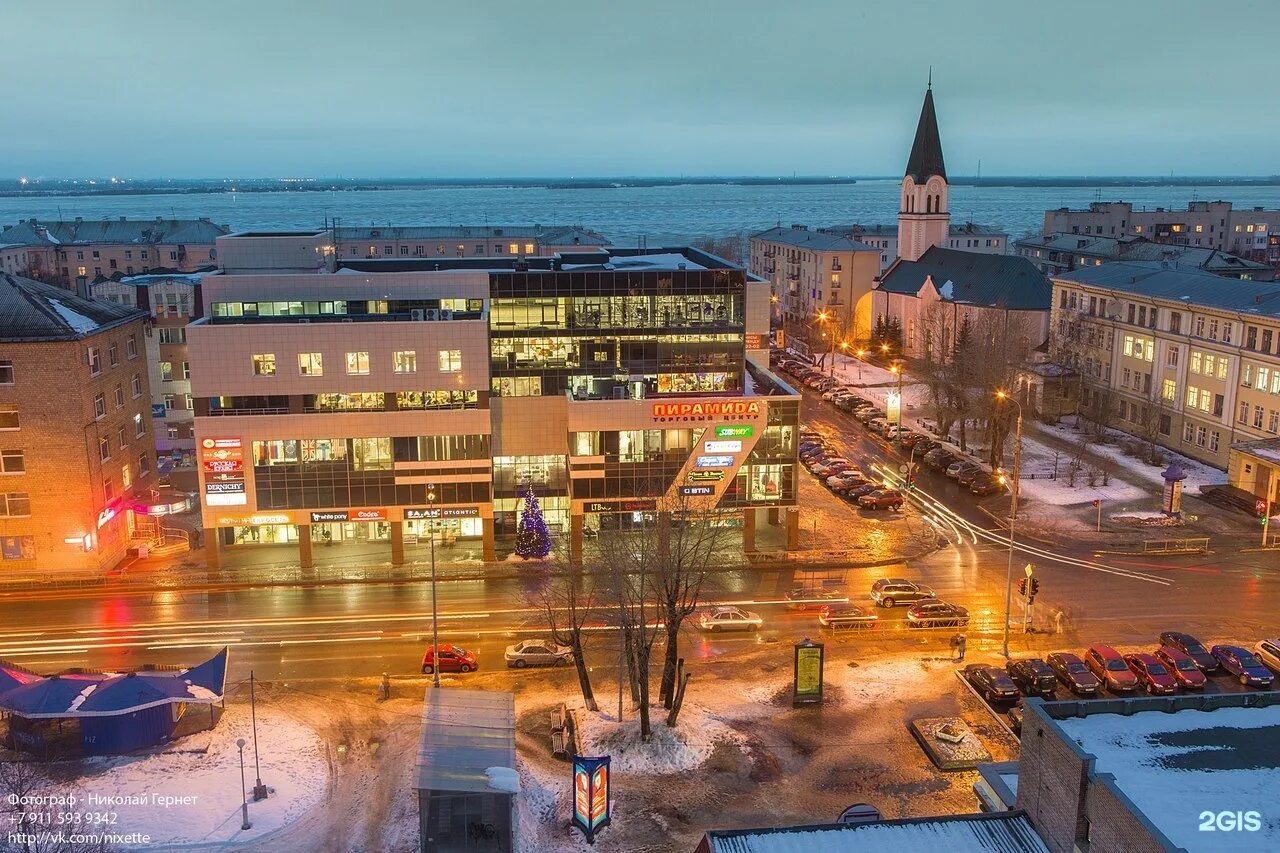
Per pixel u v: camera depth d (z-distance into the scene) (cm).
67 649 6097
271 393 7144
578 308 7931
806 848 3400
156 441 10344
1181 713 3681
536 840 4253
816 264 17862
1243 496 8531
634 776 4744
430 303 7738
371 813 4422
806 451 10338
